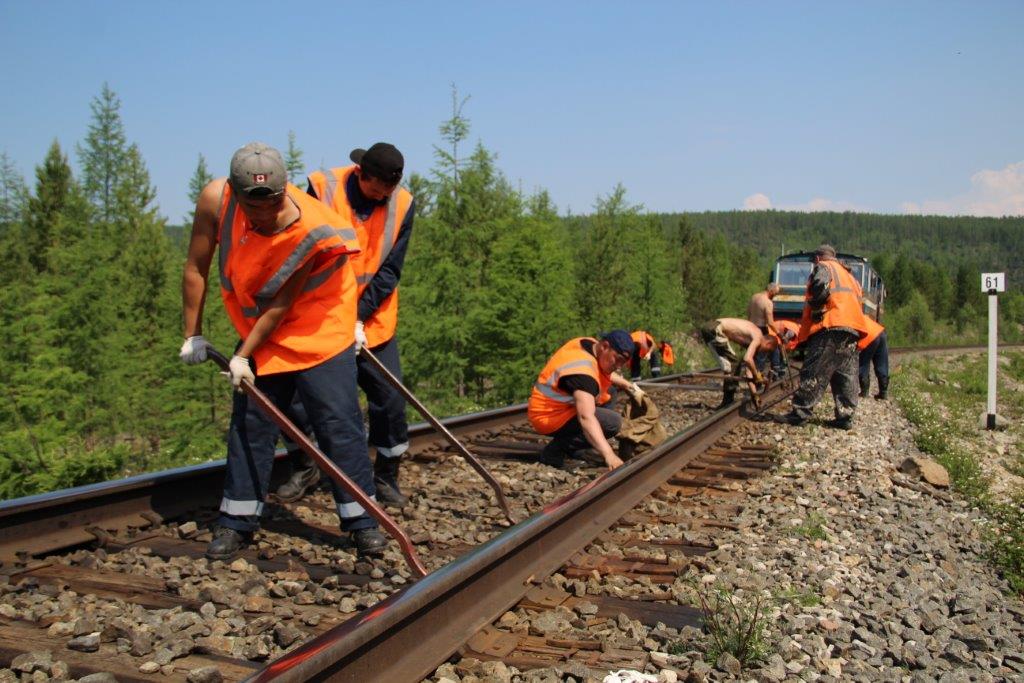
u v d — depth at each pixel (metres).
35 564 3.33
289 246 3.47
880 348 12.91
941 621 3.46
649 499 5.17
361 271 4.35
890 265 117.50
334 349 3.76
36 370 15.82
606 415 6.27
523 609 3.11
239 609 2.94
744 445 7.70
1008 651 3.19
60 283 19.03
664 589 3.51
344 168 4.38
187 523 3.97
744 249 77.62
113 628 2.58
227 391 17.55
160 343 20.30
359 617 2.35
